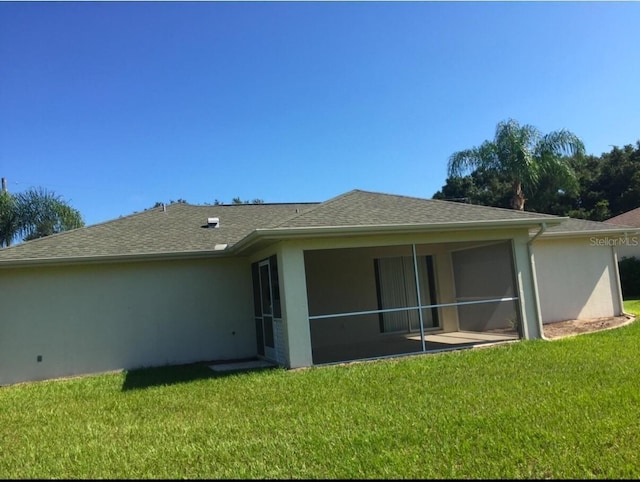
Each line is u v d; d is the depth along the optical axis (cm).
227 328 1249
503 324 1366
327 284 1405
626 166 3444
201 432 555
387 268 1470
